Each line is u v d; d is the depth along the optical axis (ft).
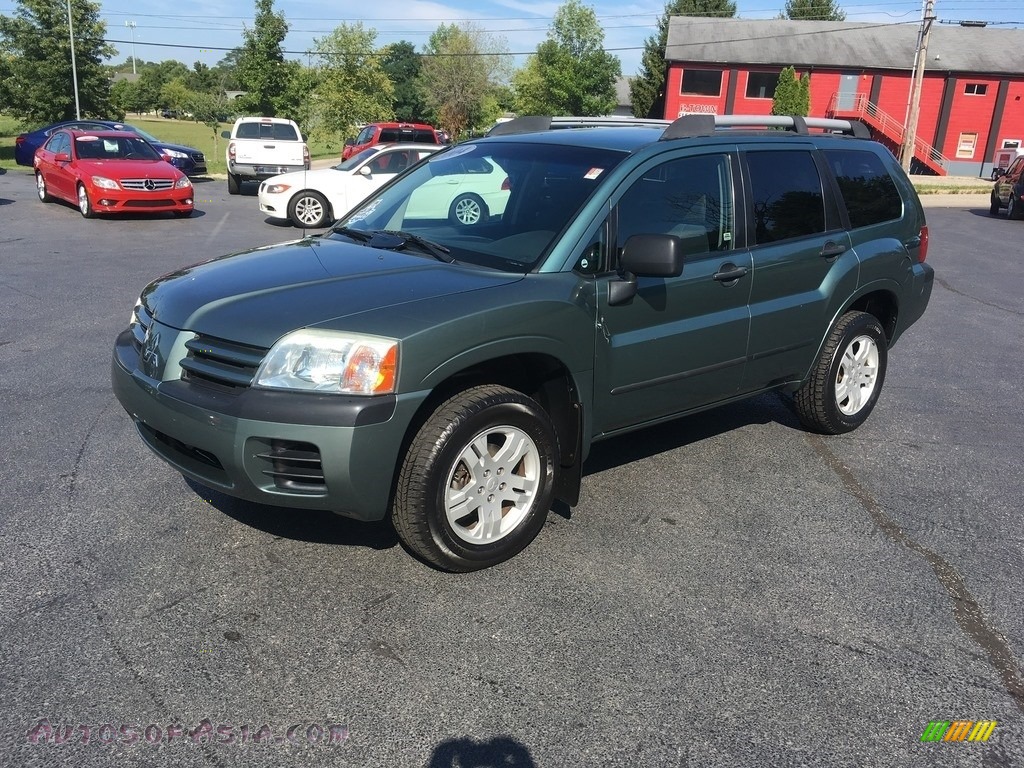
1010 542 13.47
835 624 10.99
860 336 17.52
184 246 40.78
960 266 45.44
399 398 10.41
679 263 12.00
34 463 15.05
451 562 11.48
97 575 11.46
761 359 15.48
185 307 11.56
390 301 11.02
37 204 56.54
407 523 11.04
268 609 10.82
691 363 14.17
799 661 10.18
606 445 17.06
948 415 19.93
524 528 12.14
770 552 12.83
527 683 9.58
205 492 14.05
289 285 11.66
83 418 17.38
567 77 184.55
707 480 15.46
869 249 17.20
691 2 237.86
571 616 10.91
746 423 18.74
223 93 194.29
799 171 16.15
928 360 25.32
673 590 11.62
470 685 9.51
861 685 9.80
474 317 11.02
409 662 9.87
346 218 15.66
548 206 13.07
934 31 161.38
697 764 8.48
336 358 10.30
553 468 12.31
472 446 11.35
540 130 16.48
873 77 150.61
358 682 9.50
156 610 10.71
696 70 153.79
